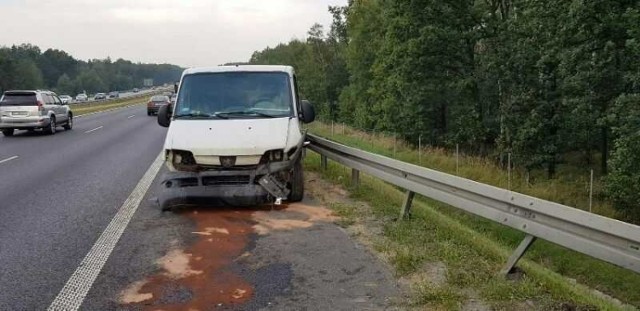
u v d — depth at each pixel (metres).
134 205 8.01
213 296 4.47
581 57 20.27
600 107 19.97
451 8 30.11
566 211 4.21
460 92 31.20
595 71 19.36
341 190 8.98
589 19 19.77
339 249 5.68
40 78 150.25
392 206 7.50
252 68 8.43
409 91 32.50
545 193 19.75
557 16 21.95
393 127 35.78
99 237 6.30
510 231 11.78
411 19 30.72
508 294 4.27
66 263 5.36
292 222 6.83
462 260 5.07
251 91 8.13
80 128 26.05
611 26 19.34
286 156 7.29
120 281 4.85
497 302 4.17
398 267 4.99
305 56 81.56
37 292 4.59
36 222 7.06
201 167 7.15
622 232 3.72
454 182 5.74
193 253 5.64
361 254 5.50
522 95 25.88
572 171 28.30
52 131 22.53
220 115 7.82
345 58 67.94
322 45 78.31
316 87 77.44
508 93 28.44
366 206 7.63
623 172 16.80
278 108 7.98
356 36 54.53
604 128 24.28
